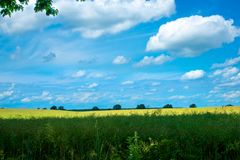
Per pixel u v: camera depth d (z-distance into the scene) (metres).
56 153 7.64
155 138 7.79
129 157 6.29
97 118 13.70
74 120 12.67
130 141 6.55
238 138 7.69
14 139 8.25
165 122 11.21
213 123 10.02
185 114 15.55
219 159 7.20
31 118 15.45
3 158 7.06
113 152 7.06
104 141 7.80
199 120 11.80
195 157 6.94
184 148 7.43
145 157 6.57
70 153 7.40
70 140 8.06
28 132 8.90
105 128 8.98
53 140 7.86
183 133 8.13
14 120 13.38
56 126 9.36
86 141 7.93
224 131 8.02
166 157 6.71
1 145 7.82
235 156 7.13
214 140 7.75
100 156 6.98
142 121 11.52
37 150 7.80
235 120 10.85
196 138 7.79
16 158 7.13
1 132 9.00
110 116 15.27
